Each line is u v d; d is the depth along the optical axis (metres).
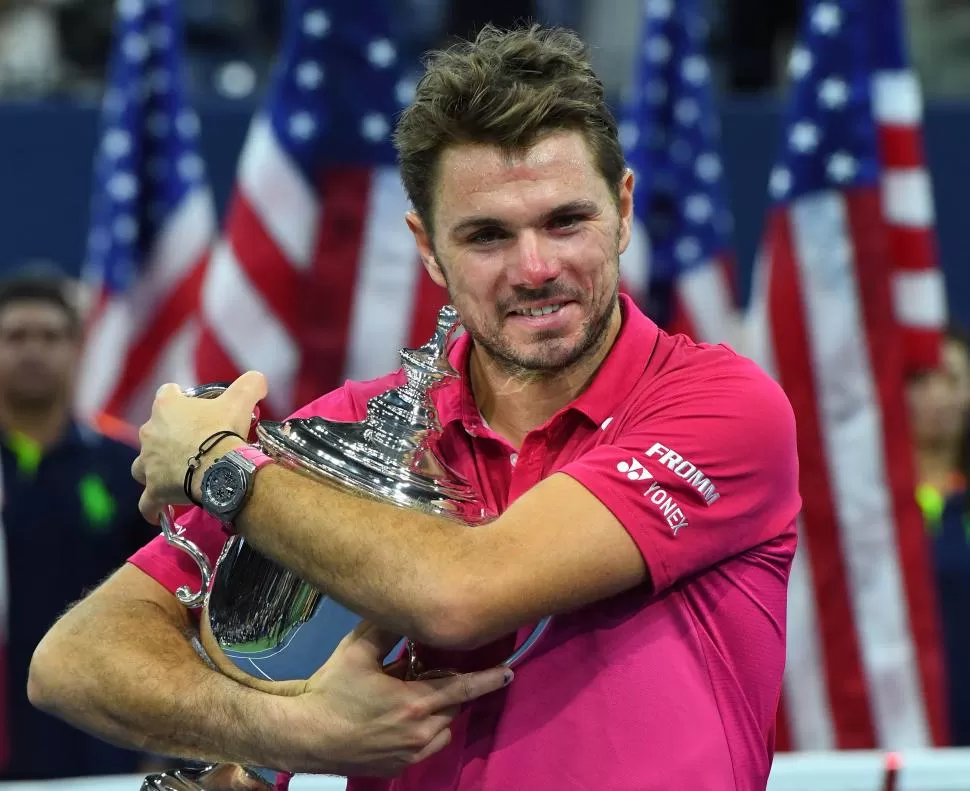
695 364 6.28
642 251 14.91
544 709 5.91
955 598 15.01
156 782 6.43
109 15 21.58
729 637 6.13
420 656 6.12
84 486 13.63
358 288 13.28
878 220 13.97
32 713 13.22
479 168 5.77
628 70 21.14
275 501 5.75
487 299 5.91
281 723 5.90
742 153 19.20
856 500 13.79
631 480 5.82
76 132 18.89
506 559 5.57
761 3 21.41
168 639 6.41
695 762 5.85
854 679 13.64
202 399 6.22
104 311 16.02
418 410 5.92
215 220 19.00
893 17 15.22
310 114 13.27
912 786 8.67
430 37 20.02
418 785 6.06
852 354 13.90
